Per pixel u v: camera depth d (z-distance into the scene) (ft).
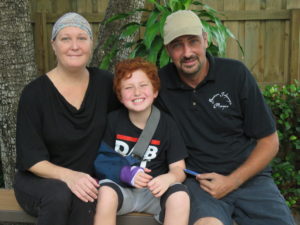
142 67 7.06
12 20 9.63
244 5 13.37
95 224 6.34
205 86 7.37
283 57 13.53
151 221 6.82
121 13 10.39
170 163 7.12
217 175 7.07
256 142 7.84
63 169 6.70
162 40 9.41
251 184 7.41
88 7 13.55
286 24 13.32
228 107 7.35
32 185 6.63
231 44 13.60
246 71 7.48
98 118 7.13
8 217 6.99
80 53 6.85
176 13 7.40
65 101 6.86
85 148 7.07
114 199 6.41
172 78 7.58
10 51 9.72
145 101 6.96
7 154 10.26
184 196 6.40
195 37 7.14
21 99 6.88
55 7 13.62
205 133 7.33
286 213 6.84
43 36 13.62
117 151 7.06
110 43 10.75
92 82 7.27
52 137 6.89
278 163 12.09
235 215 7.22
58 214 6.09
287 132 12.17
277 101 12.06
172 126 7.20
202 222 6.36
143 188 6.86
